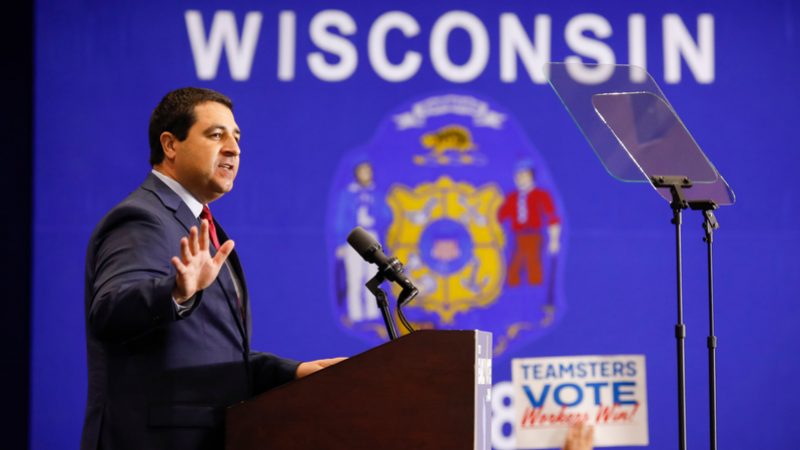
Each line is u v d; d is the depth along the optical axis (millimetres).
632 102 6777
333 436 4609
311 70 11508
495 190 11578
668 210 11648
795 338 11641
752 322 11625
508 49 11641
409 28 11594
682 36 11750
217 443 4996
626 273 11586
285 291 11336
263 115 11430
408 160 11539
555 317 11508
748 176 11750
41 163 11133
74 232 11125
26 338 11383
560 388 11406
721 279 11633
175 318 4590
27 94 11523
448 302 11453
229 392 5117
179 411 4945
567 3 11680
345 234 11430
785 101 11812
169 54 11367
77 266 11094
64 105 11211
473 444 4492
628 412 11445
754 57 11820
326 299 11359
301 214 11406
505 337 11461
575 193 11617
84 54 11258
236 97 11422
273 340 11297
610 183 11641
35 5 11211
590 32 11688
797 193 11773
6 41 11508
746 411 11555
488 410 4836
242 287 5590
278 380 5660
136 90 11297
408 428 4555
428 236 11500
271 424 4668
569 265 11562
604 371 11484
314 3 11531
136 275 4879
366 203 11469
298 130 11453
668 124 6730
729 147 11742
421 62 11586
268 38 11477
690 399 11523
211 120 5551
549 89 11664
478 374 4609
